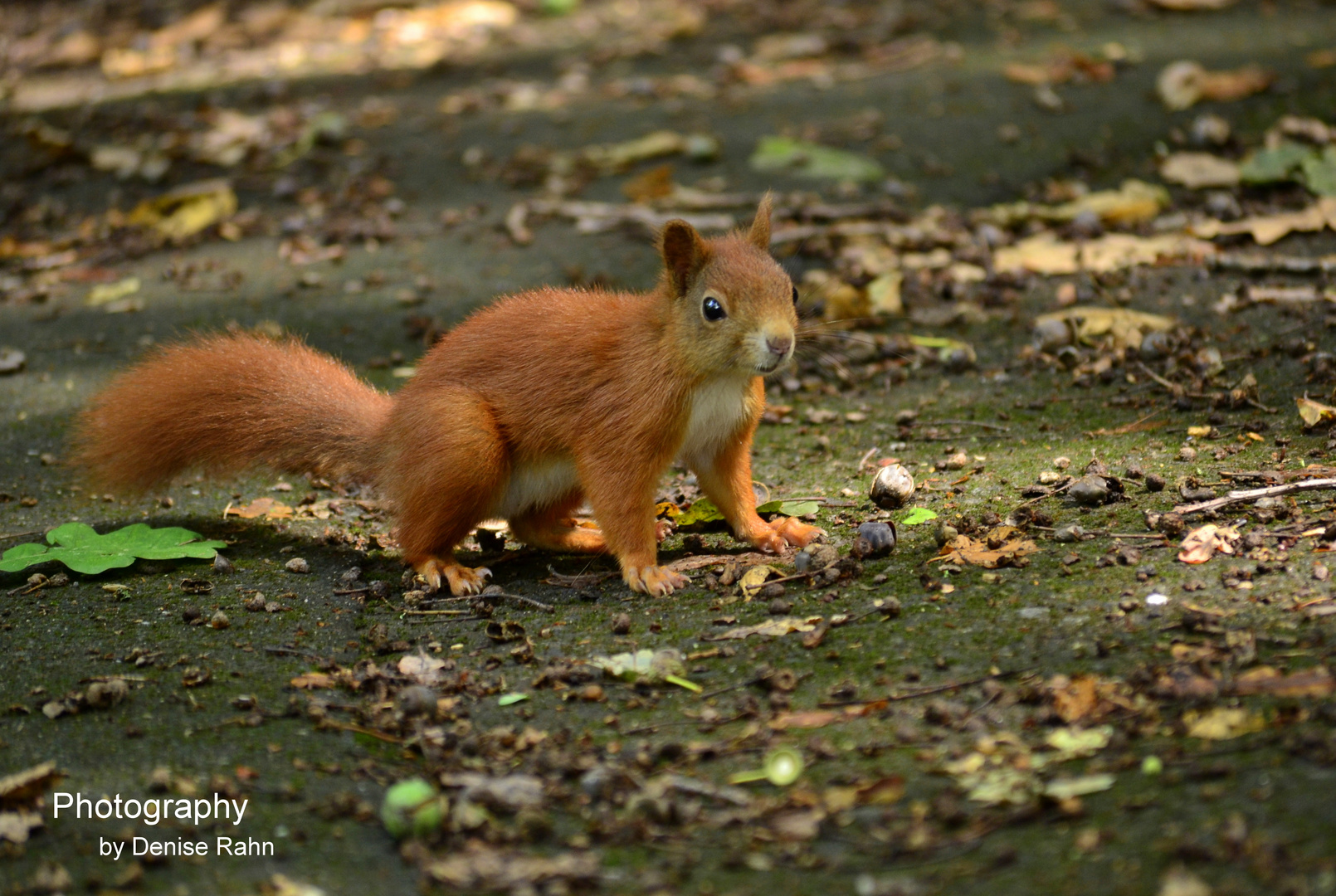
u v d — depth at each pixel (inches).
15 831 220.2
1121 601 264.1
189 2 948.0
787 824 206.2
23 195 641.6
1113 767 209.5
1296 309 429.7
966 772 214.4
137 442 358.6
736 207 565.0
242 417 356.8
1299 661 229.3
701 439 321.1
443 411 319.9
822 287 491.5
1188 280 469.7
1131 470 334.0
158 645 290.0
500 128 687.7
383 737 248.2
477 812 214.2
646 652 268.4
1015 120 624.7
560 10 894.4
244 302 517.3
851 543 321.1
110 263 571.2
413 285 522.3
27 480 393.1
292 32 882.1
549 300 336.2
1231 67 645.3
